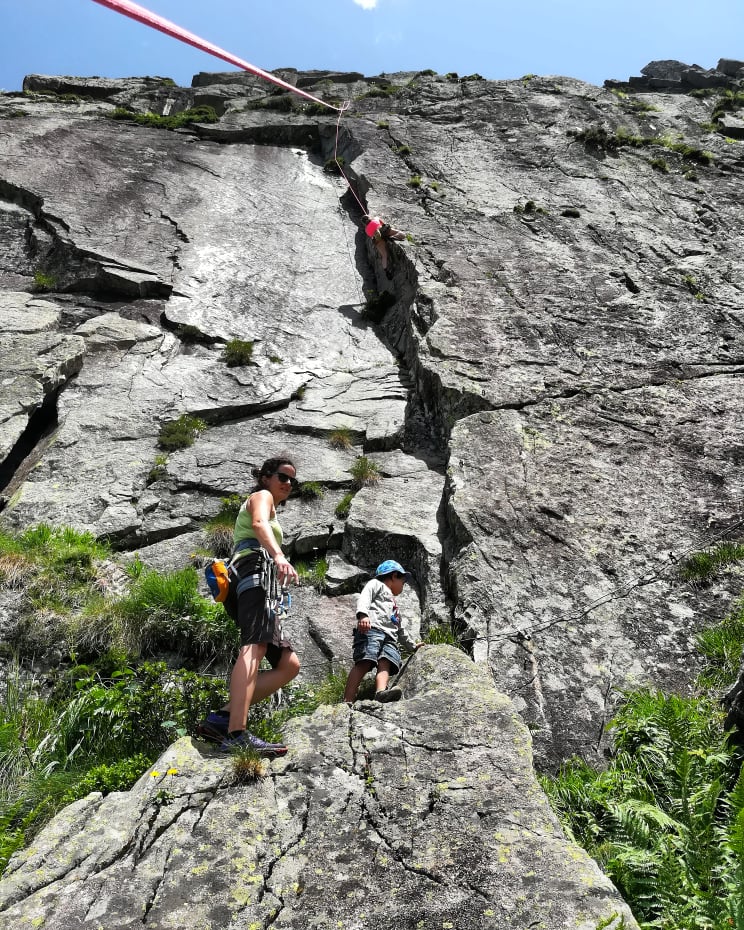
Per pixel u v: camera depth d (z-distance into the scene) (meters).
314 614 7.04
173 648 6.27
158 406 9.77
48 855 3.17
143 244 13.04
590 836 4.17
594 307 11.33
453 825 3.35
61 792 4.37
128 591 6.78
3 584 6.51
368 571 7.59
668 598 6.80
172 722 4.84
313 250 14.22
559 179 15.84
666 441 8.77
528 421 8.90
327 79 22.94
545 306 11.27
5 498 8.29
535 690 5.85
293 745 3.85
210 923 2.86
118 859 3.14
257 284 12.76
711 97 22.14
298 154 18.02
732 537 7.46
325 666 6.47
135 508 8.12
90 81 22.02
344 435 9.54
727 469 8.37
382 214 13.86
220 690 5.09
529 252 12.79
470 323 10.72
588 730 5.54
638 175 16.28
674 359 10.21
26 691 5.72
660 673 6.08
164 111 20.98
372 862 3.15
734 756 4.70
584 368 9.94
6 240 12.99
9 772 4.82
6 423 8.80
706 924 3.13
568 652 6.21
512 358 10.03
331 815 3.40
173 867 3.10
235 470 8.77
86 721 5.11
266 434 9.65
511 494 7.78
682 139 18.27
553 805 4.48
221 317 11.77
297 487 8.51
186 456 8.95
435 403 9.74
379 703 4.32
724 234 14.05
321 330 12.11
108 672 5.88
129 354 10.68
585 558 7.16
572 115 19.05
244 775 3.60
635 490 8.02
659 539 7.43
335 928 2.87
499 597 6.64
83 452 8.85
